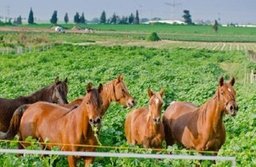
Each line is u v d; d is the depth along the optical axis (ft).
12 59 210.38
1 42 330.95
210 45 439.22
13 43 328.90
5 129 64.85
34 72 155.43
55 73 150.41
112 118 72.84
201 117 55.77
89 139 52.54
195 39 562.25
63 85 67.82
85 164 53.26
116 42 453.58
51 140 55.26
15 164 47.44
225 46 423.23
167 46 395.96
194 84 119.85
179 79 133.39
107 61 192.13
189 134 56.65
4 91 109.60
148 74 143.02
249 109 79.00
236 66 210.79
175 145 55.42
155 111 56.03
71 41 431.02
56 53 234.58
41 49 274.16
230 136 65.82
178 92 104.99
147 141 57.67
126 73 146.51
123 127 70.13
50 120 56.13
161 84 116.47
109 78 136.56
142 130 58.29
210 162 52.54
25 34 509.76
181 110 59.67
